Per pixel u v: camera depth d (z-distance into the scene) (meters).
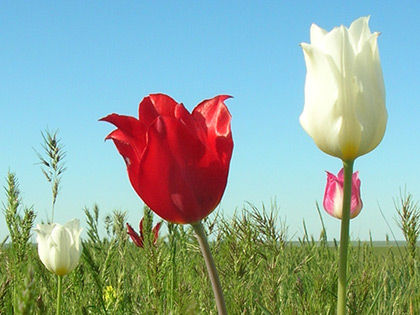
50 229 0.59
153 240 0.55
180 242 0.70
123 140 0.31
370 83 0.29
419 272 0.79
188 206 0.30
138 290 0.62
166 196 0.30
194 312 0.25
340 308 0.29
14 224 0.66
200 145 0.30
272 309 0.54
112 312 0.59
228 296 0.56
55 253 0.55
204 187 0.30
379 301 0.61
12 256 0.64
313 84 0.30
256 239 0.59
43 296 0.61
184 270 0.65
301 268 0.64
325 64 0.29
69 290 0.64
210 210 0.30
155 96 0.33
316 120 0.30
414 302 0.59
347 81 0.29
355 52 0.30
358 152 0.29
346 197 0.29
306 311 0.53
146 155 0.30
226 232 0.60
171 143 0.30
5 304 0.52
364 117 0.29
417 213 0.78
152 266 0.53
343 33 0.30
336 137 0.29
